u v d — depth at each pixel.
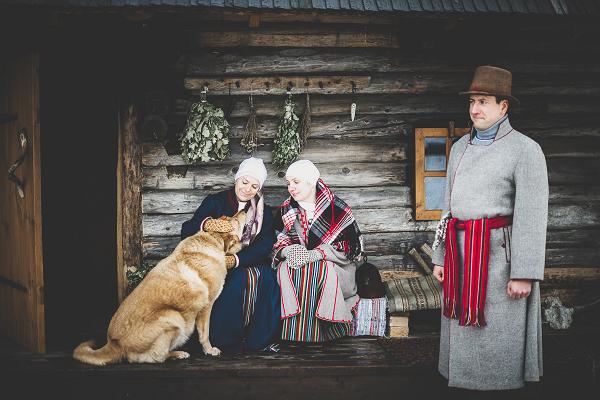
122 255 5.09
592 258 5.45
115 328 4.11
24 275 4.61
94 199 7.08
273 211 5.21
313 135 5.21
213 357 4.31
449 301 3.62
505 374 3.49
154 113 4.99
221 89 5.07
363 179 5.27
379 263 5.30
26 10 4.30
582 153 5.41
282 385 4.13
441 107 5.31
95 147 7.05
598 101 5.41
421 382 4.19
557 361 4.24
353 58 5.18
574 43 5.32
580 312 5.30
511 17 4.67
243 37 5.05
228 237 4.38
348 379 4.16
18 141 4.57
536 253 3.36
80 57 5.72
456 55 5.26
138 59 5.00
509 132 3.55
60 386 4.05
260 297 4.46
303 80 5.09
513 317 3.47
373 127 5.26
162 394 4.08
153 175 5.11
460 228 3.62
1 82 4.88
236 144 5.18
